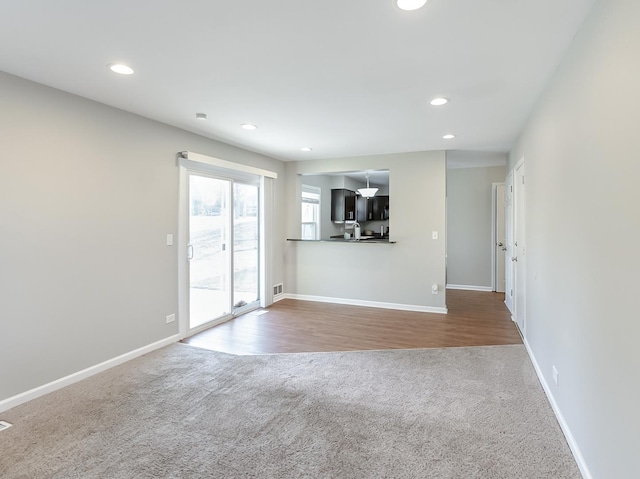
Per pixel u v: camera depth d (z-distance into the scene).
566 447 2.07
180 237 4.00
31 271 2.67
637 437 1.30
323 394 2.73
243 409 2.51
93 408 2.52
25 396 2.62
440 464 1.93
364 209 9.45
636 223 1.30
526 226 3.70
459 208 7.04
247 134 4.24
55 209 2.82
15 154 2.56
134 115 3.45
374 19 1.86
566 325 2.18
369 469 1.89
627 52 1.37
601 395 1.62
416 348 3.74
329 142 4.66
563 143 2.25
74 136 2.94
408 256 5.39
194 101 3.11
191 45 2.14
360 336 4.15
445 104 3.16
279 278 6.07
